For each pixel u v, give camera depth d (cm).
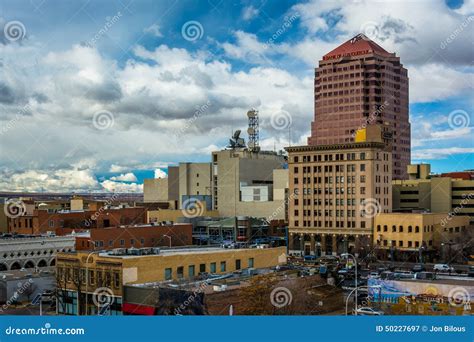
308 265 13738
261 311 7231
